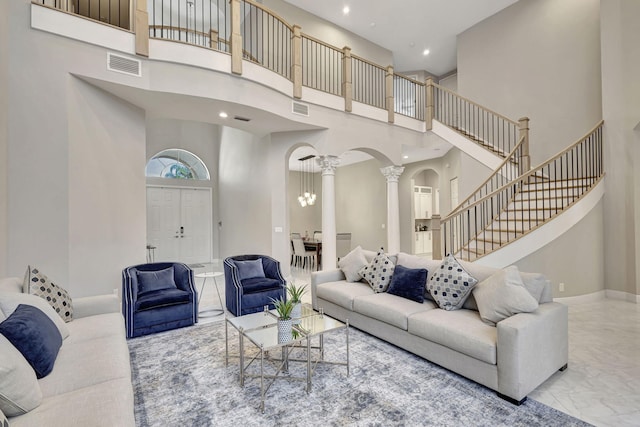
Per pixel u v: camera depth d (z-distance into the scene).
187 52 4.01
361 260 3.96
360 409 2.05
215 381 2.42
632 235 4.43
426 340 2.64
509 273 2.48
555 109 5.99
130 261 4.26
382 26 7.41
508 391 2.10
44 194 3.35
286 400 2.16
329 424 1.91
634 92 4.42
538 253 4.37
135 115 4.38
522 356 2.07
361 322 3.32
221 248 8.69
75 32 3.50
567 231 4.38
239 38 4.32
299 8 6.83
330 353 2.86
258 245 6.49
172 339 3.23
